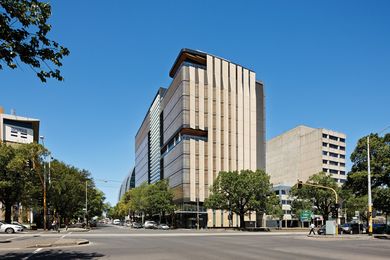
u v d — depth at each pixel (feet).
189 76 303.27
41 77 39.55
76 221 418.10
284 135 572.10
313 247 83.71
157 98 425.28
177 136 317.83
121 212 476.95
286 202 435.12
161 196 281.13
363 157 155.63
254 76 336.70
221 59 319.47
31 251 69.77
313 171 511.40
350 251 73.05
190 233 165.68
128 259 55.16
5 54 36.76
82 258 56.80
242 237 129.70
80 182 261.65
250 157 322.14
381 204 148.77
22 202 198.39
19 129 319.47
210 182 299.17
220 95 314.55
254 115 331.16
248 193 213.25
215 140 306.76
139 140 582.76
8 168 178.40
